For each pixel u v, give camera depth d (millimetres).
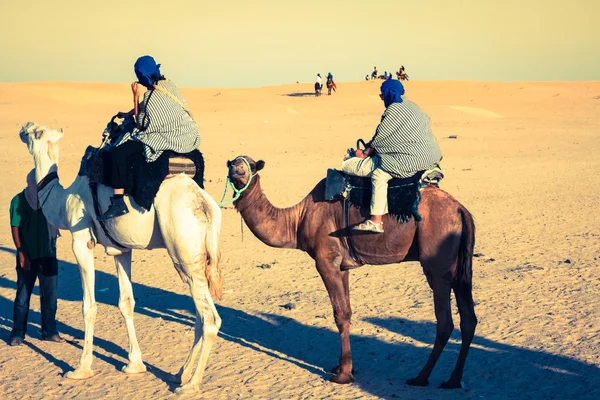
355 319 9352
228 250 13695
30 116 45656
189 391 7035
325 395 6957
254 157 27672
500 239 13891
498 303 9695
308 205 7504
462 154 28750
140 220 7027
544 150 29641
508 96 71625
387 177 7016
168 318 9680
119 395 7051
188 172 7215
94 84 83938
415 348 8234
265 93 79625
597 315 8992
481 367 7578
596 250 12602
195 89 77000
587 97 69125
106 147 7191
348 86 84938
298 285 11117
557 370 7379
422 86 81125
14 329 8695
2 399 6953
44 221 8609
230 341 8680
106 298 10742
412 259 7285
